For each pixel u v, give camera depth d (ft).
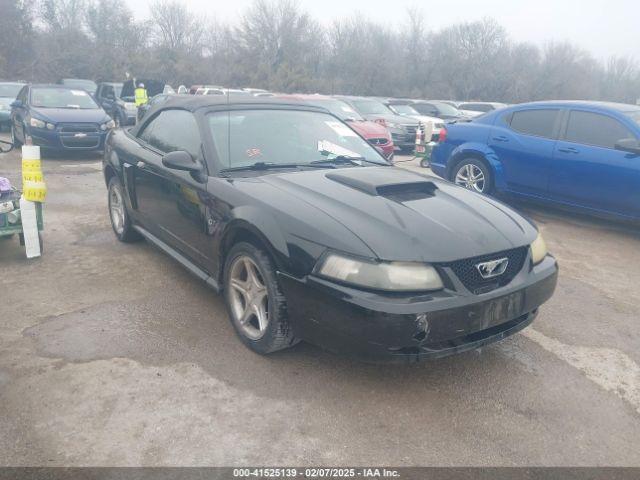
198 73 141.28
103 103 57.98
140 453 8.11
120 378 9.94
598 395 10.03
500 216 10.81
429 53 165.99
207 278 12.44
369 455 8.24
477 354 11.29
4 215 15.38
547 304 14.10
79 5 144.05
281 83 141.18
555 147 21.63
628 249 19.26
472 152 24.61
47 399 9.29
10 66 118.83
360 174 11.93
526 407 9.56
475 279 9.30
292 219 9.76
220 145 12.57
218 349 11.04
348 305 8.73
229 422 8.84
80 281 14.43
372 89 155.94
